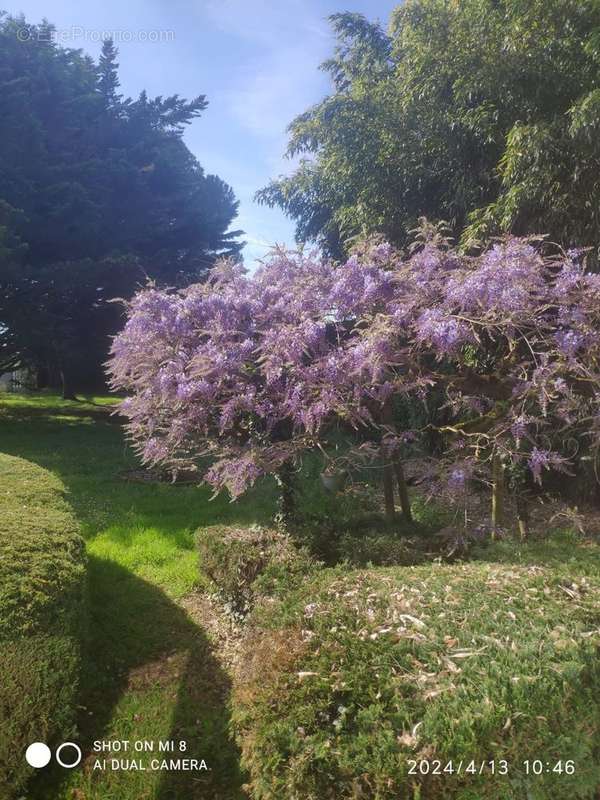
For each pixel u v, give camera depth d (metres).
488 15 4.61
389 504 4.01
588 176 4.31
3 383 20.95
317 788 1.55
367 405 3.47
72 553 2.88
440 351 2.90
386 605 2.19
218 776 2.26
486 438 3.29
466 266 3.40
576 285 3.02
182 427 3.34
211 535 3.56
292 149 6.59
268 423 3.22
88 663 2.79
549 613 2.10
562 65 4.37
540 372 2.90
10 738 1.94
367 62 6.57
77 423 12.16
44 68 11.09
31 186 10.07
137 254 11.77
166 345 3.36
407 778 1.50
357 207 6.09
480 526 3.60
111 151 11.62
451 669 1.76
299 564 3.01
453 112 5.08
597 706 1.68
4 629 2.25
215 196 14.66
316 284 3.34
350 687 1.72
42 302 11.14
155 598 3.70
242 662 2.23
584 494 5.27
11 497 3.71
